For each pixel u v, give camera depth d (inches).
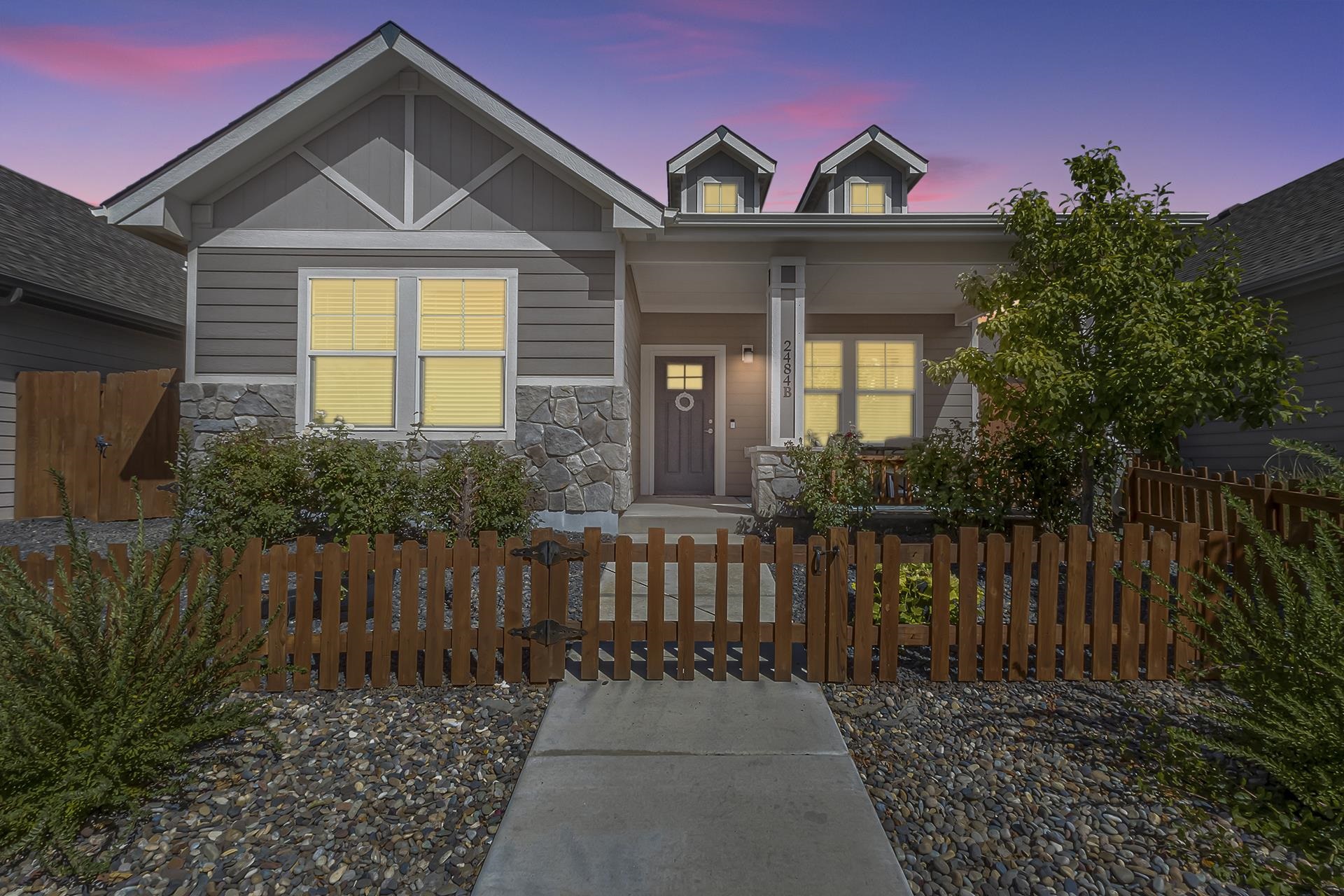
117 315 402.9
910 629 152.5
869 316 449.1
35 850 93.7
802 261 330.3
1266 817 98.3
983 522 269.6
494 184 316.8
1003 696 143.9
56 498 357.7
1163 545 150.6
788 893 86.1
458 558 148.6
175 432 368.8
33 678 106.1
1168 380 205.2
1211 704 136.2
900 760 119.0
